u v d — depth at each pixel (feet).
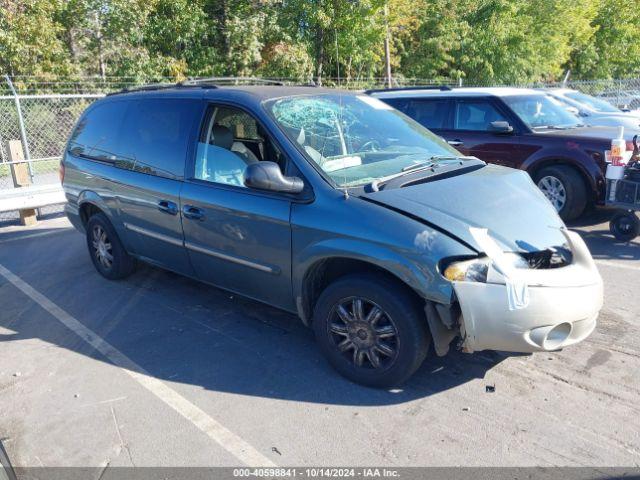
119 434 10.57
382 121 14.82
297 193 11.99
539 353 12.86
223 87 15.01
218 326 14.96
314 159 12.41
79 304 16.88
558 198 24.00
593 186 23.08
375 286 10.99
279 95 14.03
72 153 18.93
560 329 10.59
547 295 10.24
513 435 10.10
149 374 12.68
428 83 84.74
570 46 116.67
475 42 94.68
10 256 22.49
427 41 92.12
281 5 74.69
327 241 11.41
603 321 14.48
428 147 14.42
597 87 84.23
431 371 12.25
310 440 10.19
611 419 10.44
